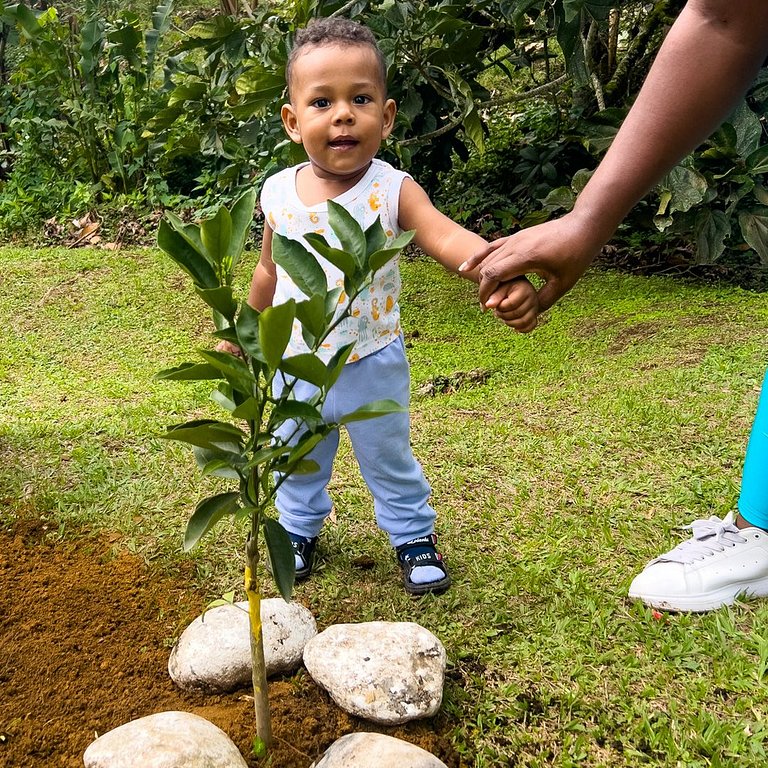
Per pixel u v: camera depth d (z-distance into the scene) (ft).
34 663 6.23
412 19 14.58
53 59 23.59
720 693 5.73
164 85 24.29
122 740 4.79
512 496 8.52
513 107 27.86
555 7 12.79
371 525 8.12
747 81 4.38
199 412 11.30
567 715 5.61
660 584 6.63
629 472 8.82
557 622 6.47
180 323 16.43
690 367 11.80
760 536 6.80
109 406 11.76
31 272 19.19
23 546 7.84
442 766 4.88
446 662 6.06
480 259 5.21
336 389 6.55
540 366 13.41
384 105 6.51
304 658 5.82
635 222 18.70
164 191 23.27
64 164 24.73
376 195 6.38
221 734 4.99
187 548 4.20
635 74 20.29
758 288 16.62
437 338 15.40
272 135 16.16
